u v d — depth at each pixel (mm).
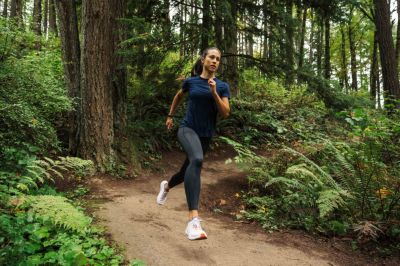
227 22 7793
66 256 2936
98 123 6121
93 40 6105
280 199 5211
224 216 4988
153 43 6977
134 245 3564
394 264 3652
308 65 8102
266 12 7906
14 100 4676
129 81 8156
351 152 5125
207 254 3561
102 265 3049
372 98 9406
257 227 4543
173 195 5566
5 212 3318
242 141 8664
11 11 14188
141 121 7742
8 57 5309
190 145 3400
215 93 3283
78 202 4594
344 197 4773
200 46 7969
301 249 3895
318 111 10930
